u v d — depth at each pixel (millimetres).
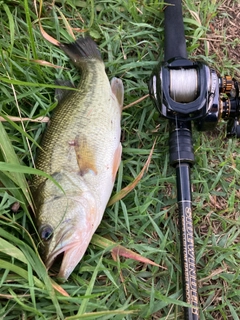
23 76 345
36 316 296
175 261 330
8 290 293
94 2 383
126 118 357
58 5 381
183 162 302
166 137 356
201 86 287
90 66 337
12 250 278
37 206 295
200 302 328
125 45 377
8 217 303
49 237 285
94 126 315
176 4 347
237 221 346
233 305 331
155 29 379
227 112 300
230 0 402
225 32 395
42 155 310
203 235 344
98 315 279
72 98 324
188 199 298
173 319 315
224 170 362
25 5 300
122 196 327
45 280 285
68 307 300
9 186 295
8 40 351
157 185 340
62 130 313
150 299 304
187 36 388
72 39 366
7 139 289
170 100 288
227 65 386
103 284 322
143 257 314
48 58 362
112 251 320
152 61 370
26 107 346
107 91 329
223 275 332
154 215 339
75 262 288
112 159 316
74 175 298
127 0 382
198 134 359
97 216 302
